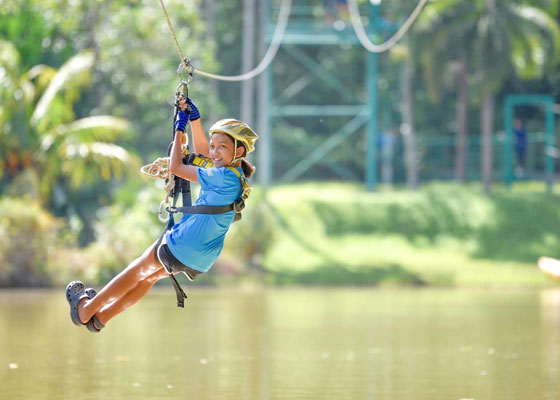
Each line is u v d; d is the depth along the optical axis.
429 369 32.19
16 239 71.19
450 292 71.19
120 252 74.38
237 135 18.91
